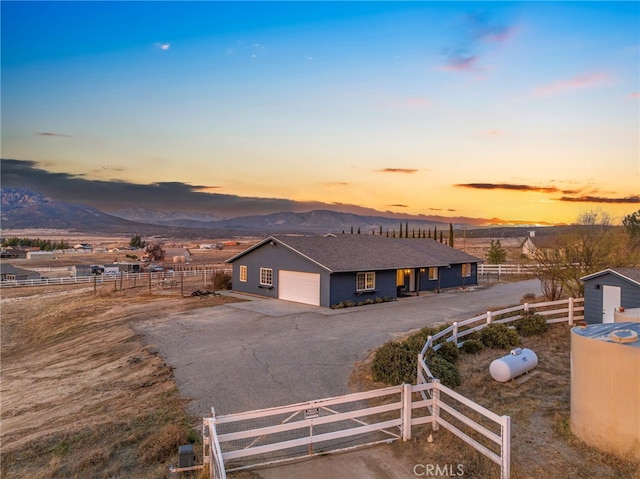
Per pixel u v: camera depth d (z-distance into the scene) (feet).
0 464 31.30
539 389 41.68
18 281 185.37
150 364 54.80
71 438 34.45
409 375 42.37
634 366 28.66
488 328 59.11
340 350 56.65
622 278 66.13
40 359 75.61
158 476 27.55
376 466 27.58
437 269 120.26
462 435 29.37
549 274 88.63
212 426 26.07
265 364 51.47
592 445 30.07
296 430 33.71
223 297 110.93
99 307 113.80
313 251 99.35
